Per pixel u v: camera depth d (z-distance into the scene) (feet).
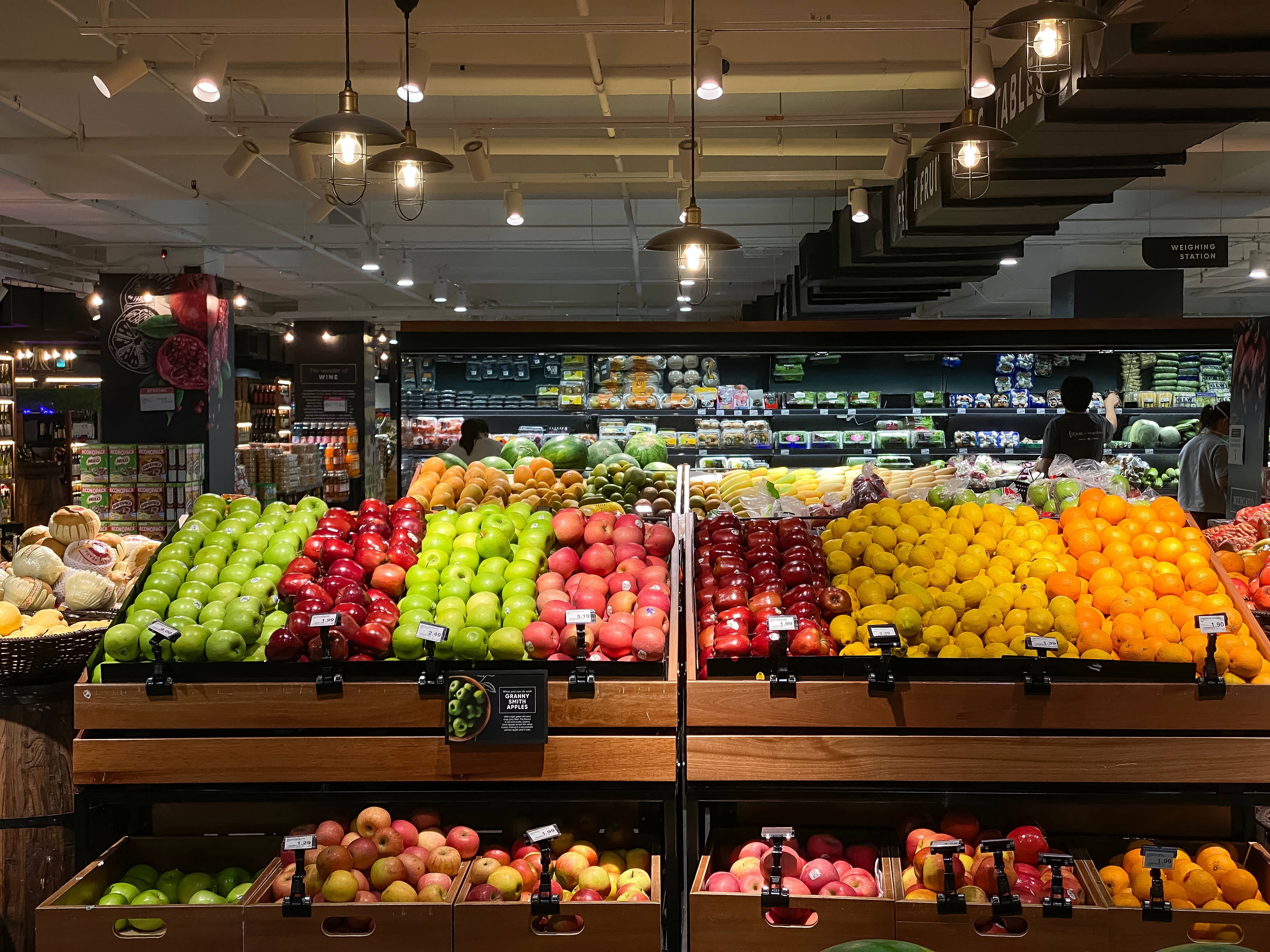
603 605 9.36
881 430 26.94
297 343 51.52
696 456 25.76
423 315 72.64
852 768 8.64
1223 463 23.13
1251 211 40.19
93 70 23.15
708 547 10.59
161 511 30.35
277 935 8.06
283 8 20.92
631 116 29.19
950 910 7.88
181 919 8.08
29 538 12.42
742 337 18.69
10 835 10.06
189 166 33.83
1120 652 8.90
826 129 31.14
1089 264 46.93
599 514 10.65
